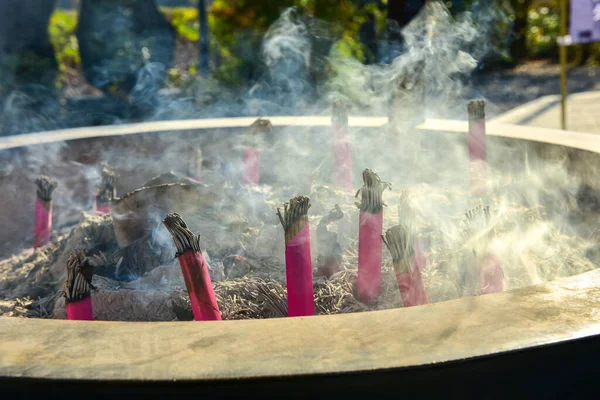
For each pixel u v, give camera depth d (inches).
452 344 40.1
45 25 447.5
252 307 70.9
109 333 42.6
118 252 83.4
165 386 37.3
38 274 88.9
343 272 76.5
